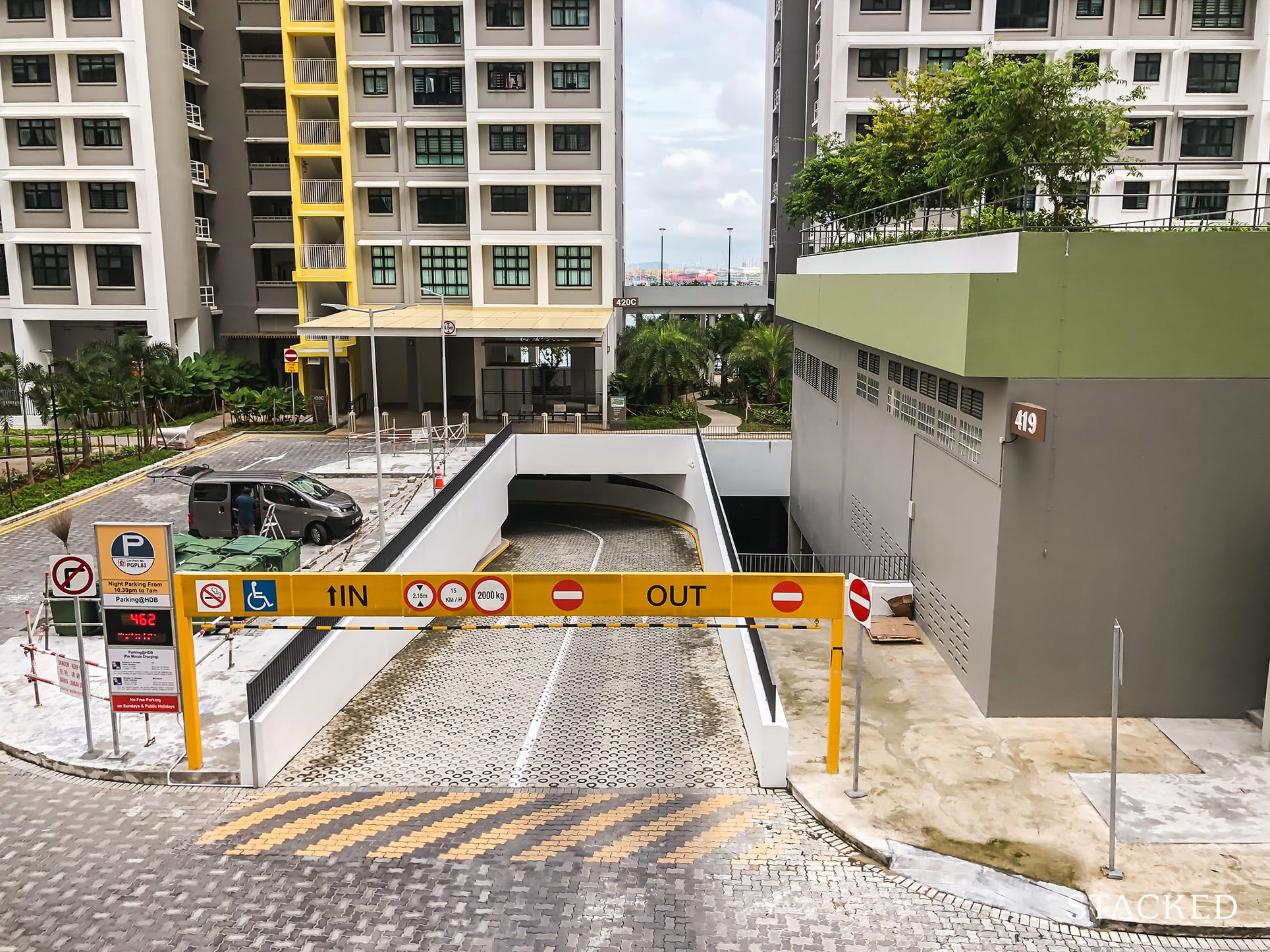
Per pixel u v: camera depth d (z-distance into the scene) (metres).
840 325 22.05
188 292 41.47
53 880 10.46
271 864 10.81
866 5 36.53
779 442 32.22
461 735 14.78
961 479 15.44
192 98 42.72
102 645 16.70
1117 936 9.59
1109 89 37.34
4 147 38.44
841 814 11.66
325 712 15.05
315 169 41.28
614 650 19.34
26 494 25.94
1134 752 13.18
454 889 10.34
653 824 11.77
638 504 36.69
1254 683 14.16
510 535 33.06
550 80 37.62
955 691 15.21
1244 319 13.36
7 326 40.34
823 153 31.97
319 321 35.50
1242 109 37.44
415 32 38.84
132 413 37.56
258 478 22.59
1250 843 10.99
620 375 38.47
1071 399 13.50
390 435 35.12
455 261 40.09
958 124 19.02
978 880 10.40
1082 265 13.23
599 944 9.46
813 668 16.22
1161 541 13.84
